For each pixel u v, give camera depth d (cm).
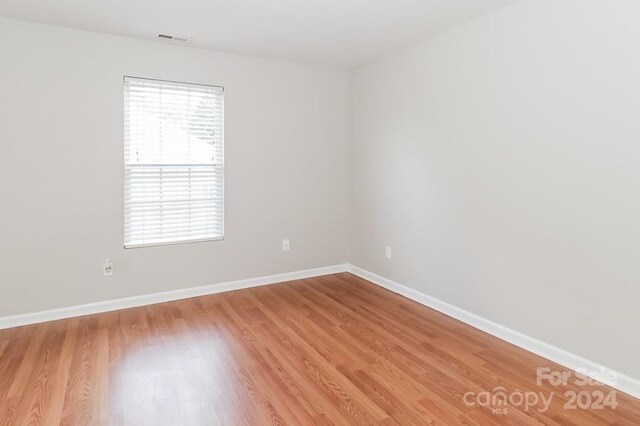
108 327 319
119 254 358
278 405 217
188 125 384
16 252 320
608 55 230
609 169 233
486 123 304
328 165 463
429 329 318
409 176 383
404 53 380
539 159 269
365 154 445
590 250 245
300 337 302
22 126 317
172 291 384
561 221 259
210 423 201
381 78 414
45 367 255
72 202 338
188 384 237
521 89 278
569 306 257
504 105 290
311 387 234
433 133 353
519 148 281
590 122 240
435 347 287
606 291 238
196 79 381
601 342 241
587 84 241
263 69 415
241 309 360
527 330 283
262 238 429
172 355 272
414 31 335
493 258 305
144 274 371
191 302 378
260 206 425
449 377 246
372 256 443
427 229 365
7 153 313
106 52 342
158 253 376
